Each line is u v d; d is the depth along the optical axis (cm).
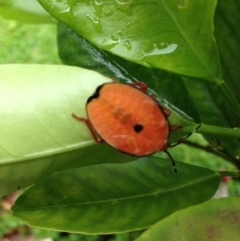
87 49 12
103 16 9
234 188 29
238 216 7
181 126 9
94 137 9
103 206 10
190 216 7
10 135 8
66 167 9
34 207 10
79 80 9
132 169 10
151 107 9
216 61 9
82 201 10
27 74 9
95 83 9
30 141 8
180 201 10
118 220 9
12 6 15
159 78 12
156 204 10
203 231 7
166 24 9
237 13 10
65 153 9
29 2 15
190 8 8
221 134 9
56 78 9
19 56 39
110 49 9
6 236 32
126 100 9
